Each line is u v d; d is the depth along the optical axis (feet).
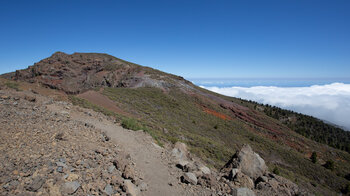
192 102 183.73
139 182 21.13
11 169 14.96
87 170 18.78
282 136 181.37
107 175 19.47
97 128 33.65
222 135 122.31
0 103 30.86
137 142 34.55
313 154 131.13
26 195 13.17
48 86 108.17
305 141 185.78
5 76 204.13
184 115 132.46
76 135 26.25
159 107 131.34
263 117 211.61
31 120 26.91
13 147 18.21
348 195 99.91
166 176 24.90
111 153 24.58
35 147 19.39
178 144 43.96
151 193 20.33
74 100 61.93
